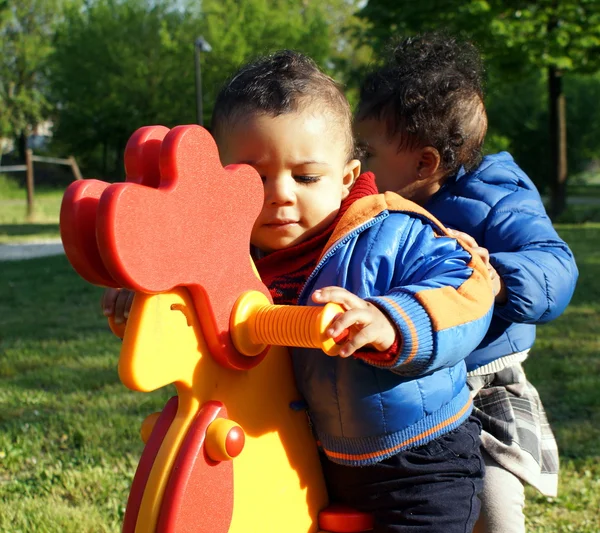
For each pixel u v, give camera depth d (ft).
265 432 4.35
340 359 4.44
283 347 4.59
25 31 118.11
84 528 8.81
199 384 3.94
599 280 25.99
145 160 3.82
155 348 3.67
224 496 3.96
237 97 4.57
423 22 46.44
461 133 6.56
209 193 3.82
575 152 101.45
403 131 6.56
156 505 3.75
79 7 104.37
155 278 3.52
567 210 54.19
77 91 100.68
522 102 86.53
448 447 4.65
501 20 45.75
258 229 4.66
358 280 4.47
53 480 10.20
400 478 4.52
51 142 114.52
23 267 35.35
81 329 20.16
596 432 11.78
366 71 7.64
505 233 6.18
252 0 89.76
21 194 93.61
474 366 6.08
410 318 3.92
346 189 5.04
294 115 4.46
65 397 13.73
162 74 93.45
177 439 3.84
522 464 5.86
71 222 3.59
